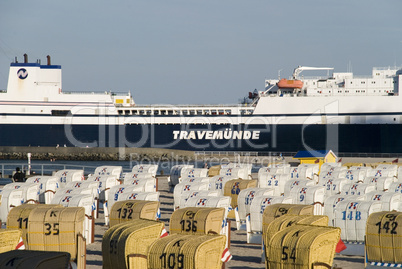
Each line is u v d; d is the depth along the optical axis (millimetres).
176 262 29234
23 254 27750
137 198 54031
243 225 58125
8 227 41188
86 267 40250
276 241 32406
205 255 29484
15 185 59812
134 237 33125
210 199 49156
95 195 65938
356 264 41031
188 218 40625
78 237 37250
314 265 30797
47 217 37969
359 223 43938
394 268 36406
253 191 57250
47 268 26969
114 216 45906
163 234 35156
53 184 67812
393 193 50906
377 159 196625
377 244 37062
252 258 44188
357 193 62562
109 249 33812
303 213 43250
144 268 32562
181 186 64625
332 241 32188
